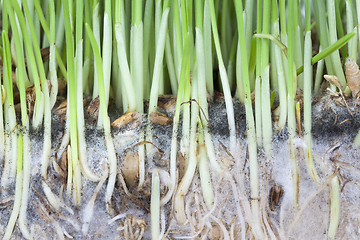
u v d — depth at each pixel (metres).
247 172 0.14
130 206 0.14
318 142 0.14
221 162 0.14
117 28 0.14
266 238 0.14
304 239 0.14
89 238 0.14
